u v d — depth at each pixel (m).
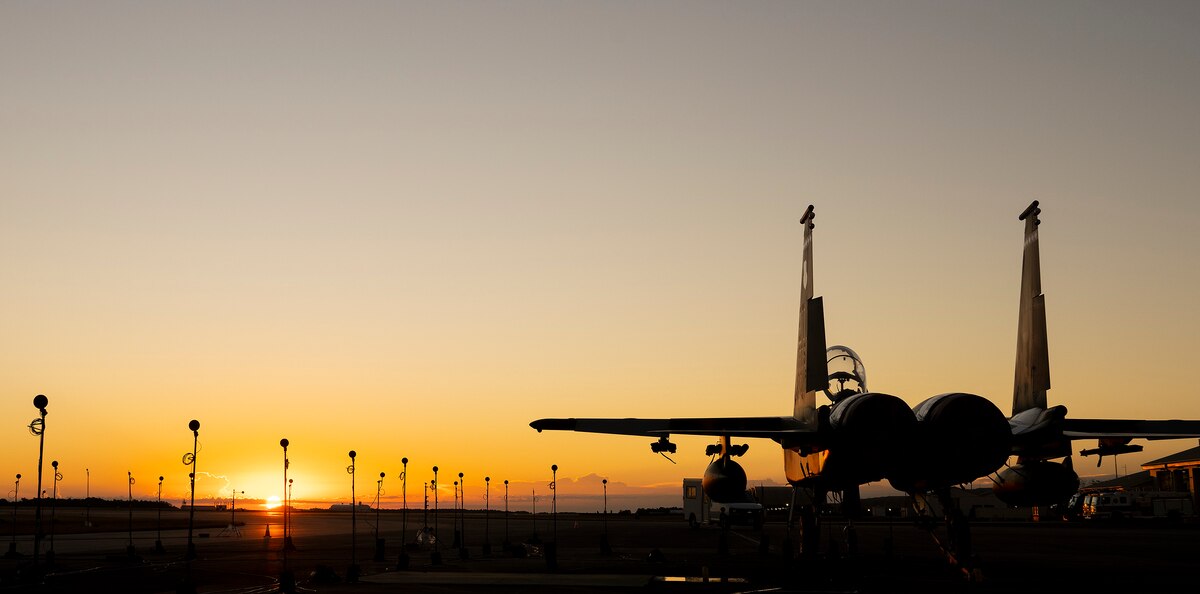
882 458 23.23
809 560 26.62
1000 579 26.45
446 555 42.72
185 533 78.38
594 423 22.33
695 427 22.91
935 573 28.25
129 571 34.34
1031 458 24.22
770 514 102.75
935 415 23.11
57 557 44.75
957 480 23.66
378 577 30.23
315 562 38.72
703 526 77.12
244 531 81.31
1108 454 23.16
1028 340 23.62
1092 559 34.50
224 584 28.73
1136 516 85.56
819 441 23.53
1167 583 25.22
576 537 59.62
